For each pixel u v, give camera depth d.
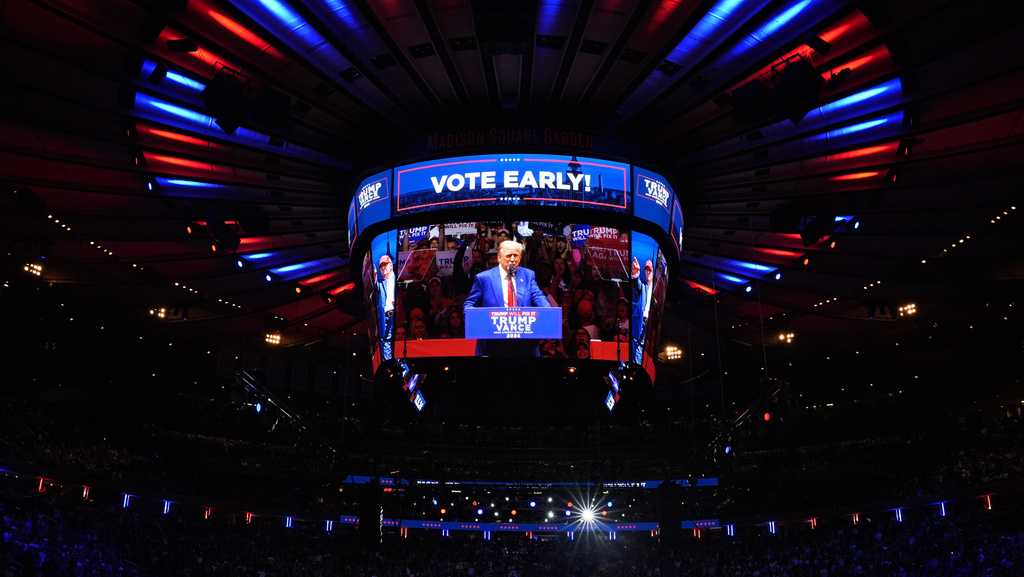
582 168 26.98
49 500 32.78
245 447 47.50
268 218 30.81
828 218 29.22
